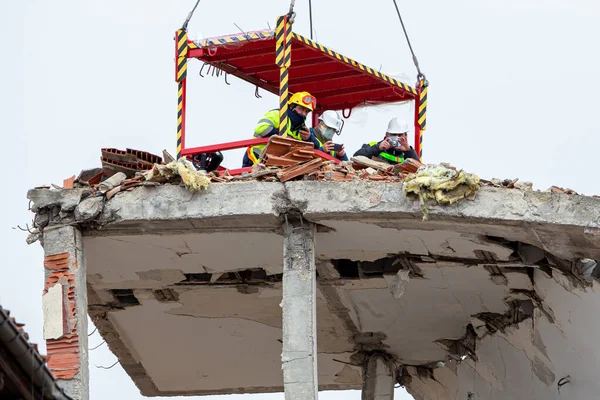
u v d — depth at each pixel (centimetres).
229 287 4869
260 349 5341
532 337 4828
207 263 4662
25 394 2653
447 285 4803
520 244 4456
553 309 4634
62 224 4294
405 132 4819
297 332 4106
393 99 5259
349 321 5166
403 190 4156
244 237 4394
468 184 4138
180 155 4584
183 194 4241
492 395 5188
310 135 4688
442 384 5500
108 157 4403
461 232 4334
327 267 4719
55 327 4203
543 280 4578
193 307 5038
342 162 4334
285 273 4178
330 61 4972
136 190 4278
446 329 5197
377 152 4788
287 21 4556
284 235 4222
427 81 5166
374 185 4184
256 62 4975
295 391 4044
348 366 5475
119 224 4284
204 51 4712
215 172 4291
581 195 4166
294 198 4181
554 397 4800
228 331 5225
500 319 4969
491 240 4409
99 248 4497
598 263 4303
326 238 4422
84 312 4269
